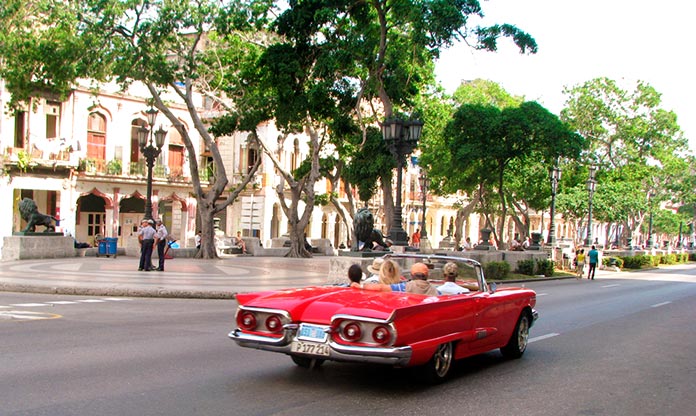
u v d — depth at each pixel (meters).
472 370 8.17
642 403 6.79
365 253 17.80
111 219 43.44
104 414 5.50
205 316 12.20
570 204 47.97
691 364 9.24
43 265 22.75
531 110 32.91
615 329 12.79
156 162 45.69
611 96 51.97
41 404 5.75
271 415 5.68
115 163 42.62
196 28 26.00
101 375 6.95
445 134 35.03
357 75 26.64
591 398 6.91
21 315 11.41
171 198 47.44
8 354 7.93
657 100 51.47
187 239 44.22
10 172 37.28
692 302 20.27
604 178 51.84
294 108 25.73
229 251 38.28
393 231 19.73
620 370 8.57
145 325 10.74
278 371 7.50
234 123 29.16
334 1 23.47
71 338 9.18
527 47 22.81
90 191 41.97
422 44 21.56
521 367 8.51
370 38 24.42
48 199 41.00
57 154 38.94
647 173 53.38
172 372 7.24
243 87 29.58
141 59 26.06
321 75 24.50
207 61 30.03
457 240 48.91
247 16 25.83
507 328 8.59
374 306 6.34
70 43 24.94
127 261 26.25
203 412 5.68
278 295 7.02
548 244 39.91
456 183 42.75
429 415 5.91
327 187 56.00
